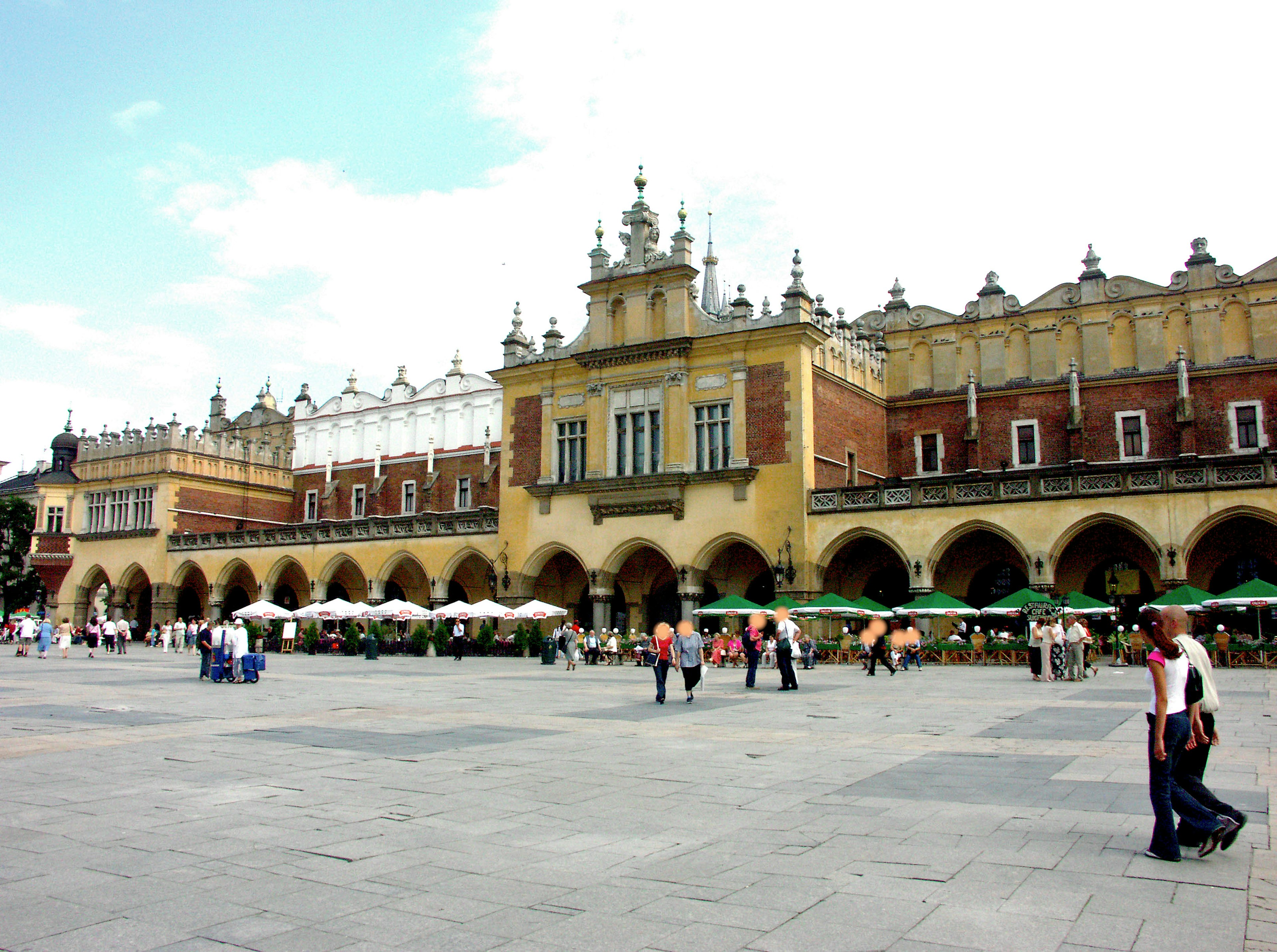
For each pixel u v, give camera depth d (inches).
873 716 731.4
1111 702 815.7
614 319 1838.1
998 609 1315.2
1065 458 1737.2
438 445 2412.6
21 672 1295.5
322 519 2576.3
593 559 1791.3
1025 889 280.4
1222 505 1317.7
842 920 255.6
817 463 1651.1
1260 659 1245.7
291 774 478.6
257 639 1889.8
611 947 238.2
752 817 379.2
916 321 1941.4
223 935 247.9
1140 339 1710.1
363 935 247.3
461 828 362.3
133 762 517.7
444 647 1888.5
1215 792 412.2
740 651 1466.5
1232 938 240.1
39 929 252.1
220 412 2957.7
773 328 1648.6
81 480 2659.9
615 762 514.6
